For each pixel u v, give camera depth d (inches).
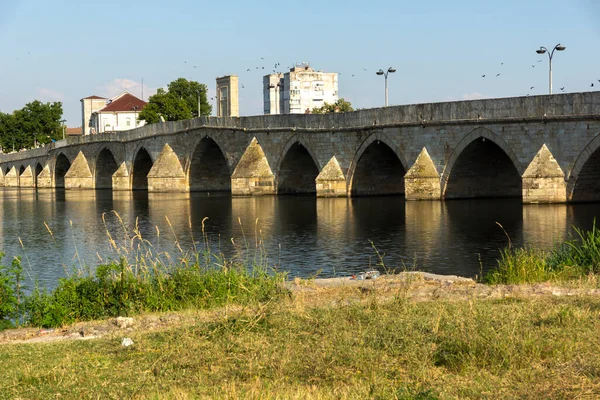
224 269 864.3
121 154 4429.1
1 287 782.5
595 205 2055.9
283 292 738.8
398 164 2913.4
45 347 607.5
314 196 3031.5
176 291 819.4
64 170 5477.4
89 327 690.8
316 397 439.2
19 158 6215.6
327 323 605.9
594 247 970.7
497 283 898.1
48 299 794.2
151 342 592.7
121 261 831.1
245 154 3248.0
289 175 3193.9
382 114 2652.6
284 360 511.8
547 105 2110.0
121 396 467.8
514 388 447.2
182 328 621.9
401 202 2539.4
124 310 783.7
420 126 2513.5
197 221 2111.2
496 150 2471.7
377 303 681.6
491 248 1414.9
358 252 1437.0
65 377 512.1
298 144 3080.7
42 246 1659.7
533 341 518.6
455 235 1609.3
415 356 510.6
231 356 539.5
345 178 2844.5
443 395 436.1
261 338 574.6
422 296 748.0
